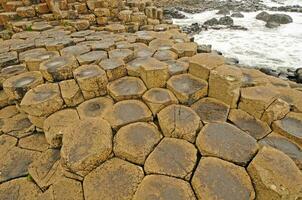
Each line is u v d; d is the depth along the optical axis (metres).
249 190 2.32
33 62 4.32
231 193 2.30
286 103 3.32
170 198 2.30
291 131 3.07
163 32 6.63
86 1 7.73
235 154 2.62
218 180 2.40
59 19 7.27
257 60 7.80
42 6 7.45
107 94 3.85
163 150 2.75
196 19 13.28
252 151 2.65
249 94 3.46
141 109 3.35
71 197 2.50
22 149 3.25
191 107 3.47
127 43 5.24
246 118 3.34
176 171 2.53
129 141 2.84
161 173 2.52
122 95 3.55
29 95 3.55
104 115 3.25
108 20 7.55
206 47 6.96
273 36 10.02
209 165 2.55
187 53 4.86
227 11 14.13
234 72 3.50
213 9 15.70
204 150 2.70
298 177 2.30
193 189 2.38
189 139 2.91
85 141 2.76
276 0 18.47
